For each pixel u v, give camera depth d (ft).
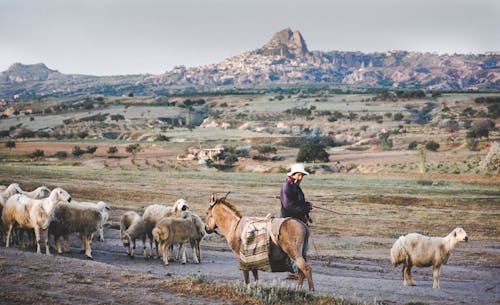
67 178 185.88
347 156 393.91
